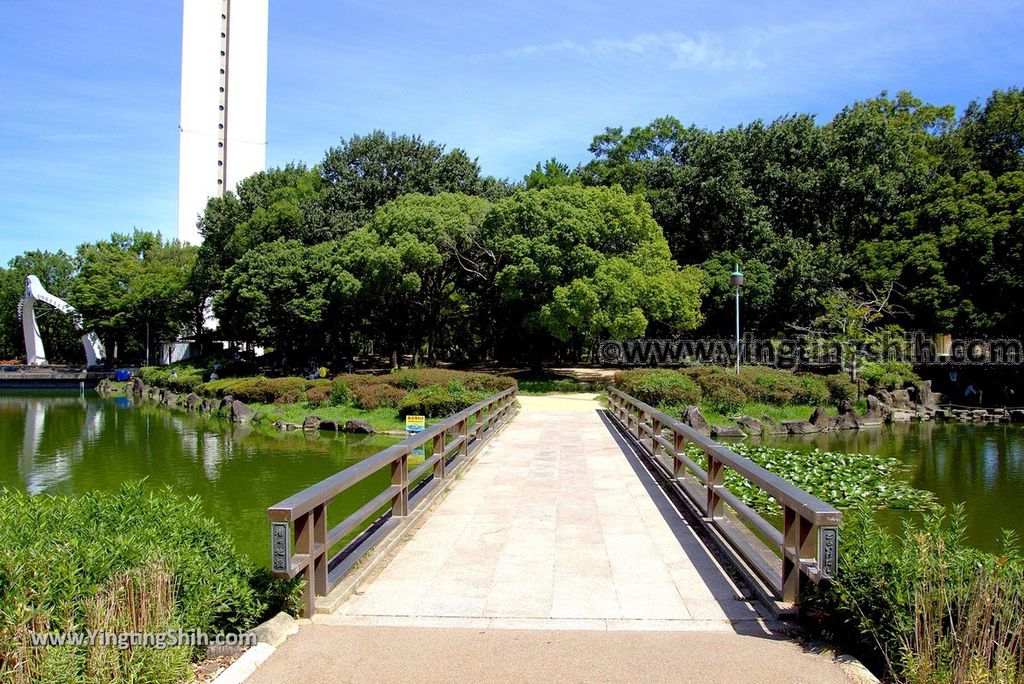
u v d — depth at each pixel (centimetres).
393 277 2758
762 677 326
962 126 3375
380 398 2084
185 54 5803
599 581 479
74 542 327
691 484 724
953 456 1440
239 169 5941
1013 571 340
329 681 323
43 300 4919
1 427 2169
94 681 290
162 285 4384
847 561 362
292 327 3275
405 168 3691
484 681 323
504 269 2567
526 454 1080
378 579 486
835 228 3161
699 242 3181
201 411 2555
